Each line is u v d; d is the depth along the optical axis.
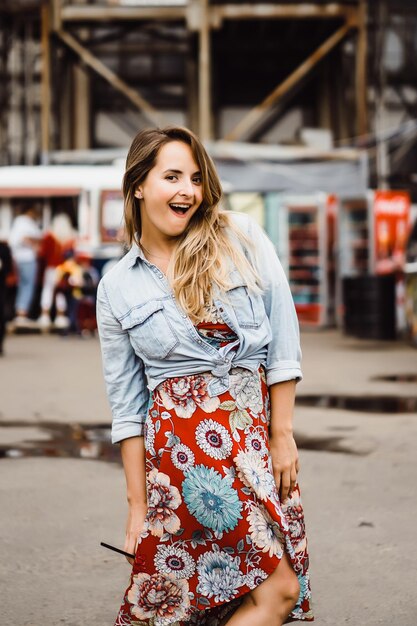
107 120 27.17
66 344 17.22
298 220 21.17
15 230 19.83
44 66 24.45
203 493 2.68
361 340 17.58
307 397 9.76
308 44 26.89
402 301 18.33
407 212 19.73
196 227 2.80
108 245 19.88
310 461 6.54
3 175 20.22
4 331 14.96
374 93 26.44
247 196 21.78
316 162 22.48
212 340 2.74
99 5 25.09
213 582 2.70
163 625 2.73
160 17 25.14
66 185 20.08
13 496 5.65
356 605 3.84
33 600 3.96
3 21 25.17
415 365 12.95
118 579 4.21
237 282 2.73
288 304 2.81
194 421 2.70
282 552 2.68
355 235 20.72
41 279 20.08
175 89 27.34
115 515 5.22
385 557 4.44
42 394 10.15
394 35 26.89
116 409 2.88
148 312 2.74
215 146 22.67
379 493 5.64
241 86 27.50
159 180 2.77
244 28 25.75
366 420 8.25
